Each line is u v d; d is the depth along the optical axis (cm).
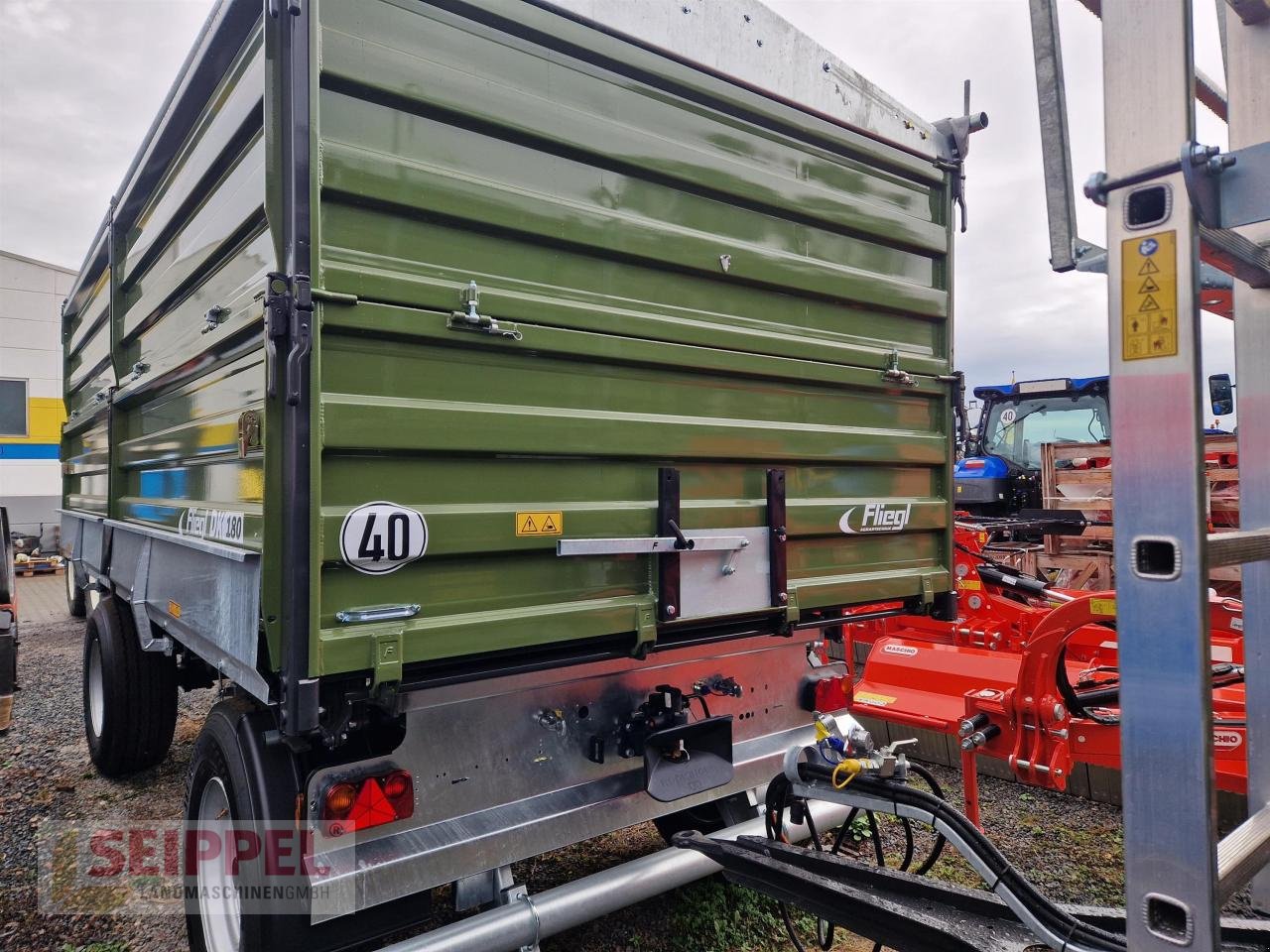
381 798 191
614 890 219
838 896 184
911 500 299
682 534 228
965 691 381
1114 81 103
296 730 166
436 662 197
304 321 167
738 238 246
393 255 183
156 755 388
